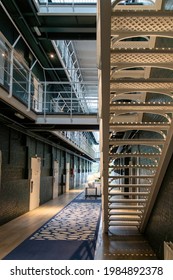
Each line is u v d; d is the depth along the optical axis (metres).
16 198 6.55
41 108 8.22
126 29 2.04
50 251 3.96
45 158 9.53
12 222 5.98
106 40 1.97
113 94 2.68
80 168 21.23
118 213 5.02
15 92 6.29
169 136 3.07
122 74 3.29
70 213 7.25
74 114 5.97
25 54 7.00
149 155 3.50
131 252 4.08
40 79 8.51
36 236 4.81
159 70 3.74
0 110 5.14
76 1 5.11
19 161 6.84
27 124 6.10
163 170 3.62
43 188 9.24
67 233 5.05
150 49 2.08
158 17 1.89
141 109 2.85
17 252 3.89
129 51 2.07
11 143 6.24
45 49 7.08
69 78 8.41
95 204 9.08
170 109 2.84
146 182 5.74
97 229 5.41
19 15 5.00
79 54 8.71
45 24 5.34
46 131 7.30
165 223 3.63
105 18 1.82
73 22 5.29
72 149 13.71
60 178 12.48
